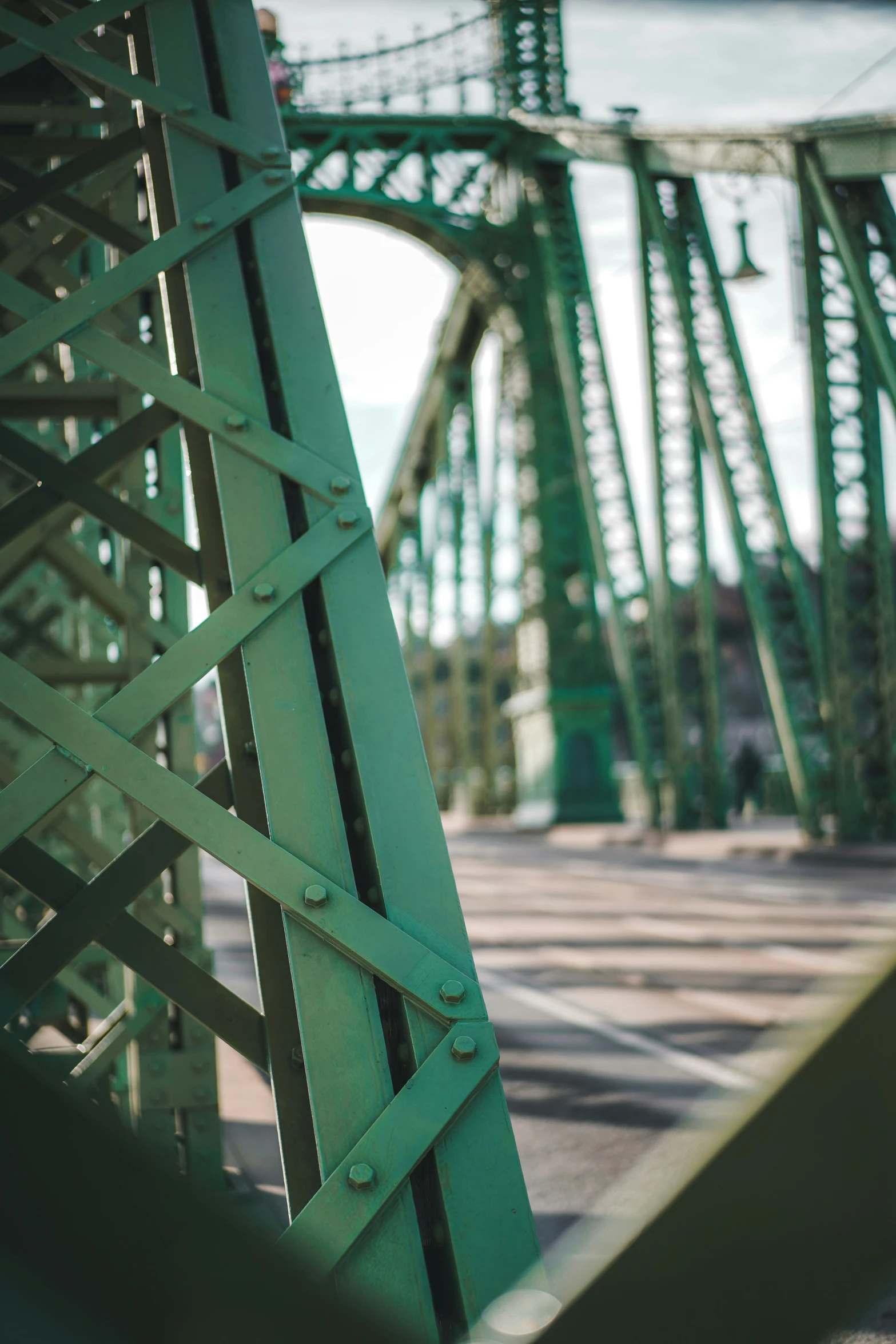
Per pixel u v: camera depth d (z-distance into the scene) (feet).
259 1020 6.93
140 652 13.65
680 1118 16.51
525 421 104.47
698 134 65.67
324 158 98.58
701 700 80.79
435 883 6.50
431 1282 5.82
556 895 49.75
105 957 16.69
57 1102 3.53
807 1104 2.83
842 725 61.98
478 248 102.17
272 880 6.30
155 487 14.11
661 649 80.07
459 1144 5.74
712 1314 2.97
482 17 101.24
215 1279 3.52
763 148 59.31
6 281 8.44
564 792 102.58
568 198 94.79
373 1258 5.44
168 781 6.43
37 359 18.34
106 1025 13.03
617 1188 13.66
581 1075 19.48
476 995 6.06
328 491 7.61
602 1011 24.72
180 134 9.23
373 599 7.29
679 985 27.09
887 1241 2.78
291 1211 6.26
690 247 72.38
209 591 7.91
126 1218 3.50
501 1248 5.51
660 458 78.69
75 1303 3.41
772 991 25.52
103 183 14.73
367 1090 5.90
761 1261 2.89
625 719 192.34
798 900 42.65
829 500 61.31
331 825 6.61
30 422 22.88
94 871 20.36
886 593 62.03
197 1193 3.59
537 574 104.88
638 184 75.31
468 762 135.03
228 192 9.05
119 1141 3.56
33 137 12.03
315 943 6.29
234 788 7.12
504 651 159.22
